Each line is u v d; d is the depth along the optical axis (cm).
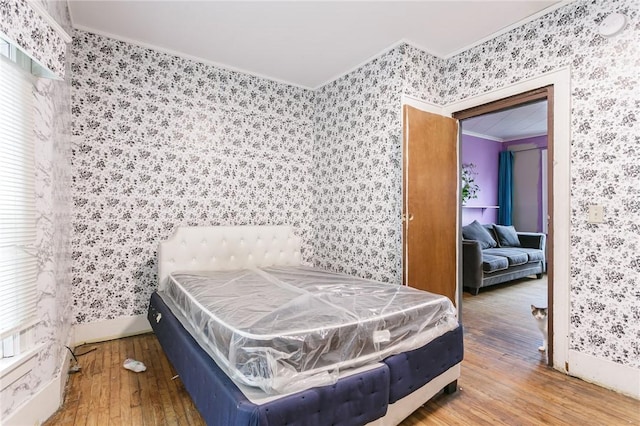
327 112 375
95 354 250
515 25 255
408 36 276
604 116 206
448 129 297
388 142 298
